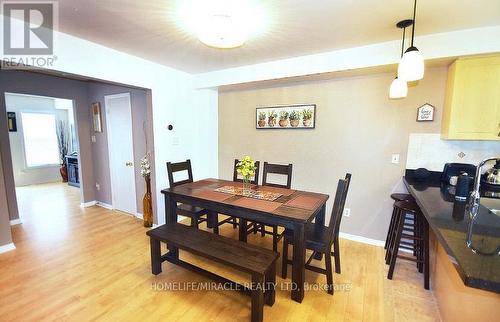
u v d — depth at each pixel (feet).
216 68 11.16
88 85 13.58
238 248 6.35
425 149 8.52
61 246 9.21
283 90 11.10
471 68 6.86
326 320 5.80
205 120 13.12
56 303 6.19
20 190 18.24
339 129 9.93
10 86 10.92
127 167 12.48
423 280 7.33
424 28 6.70
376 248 9.37
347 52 8.39
